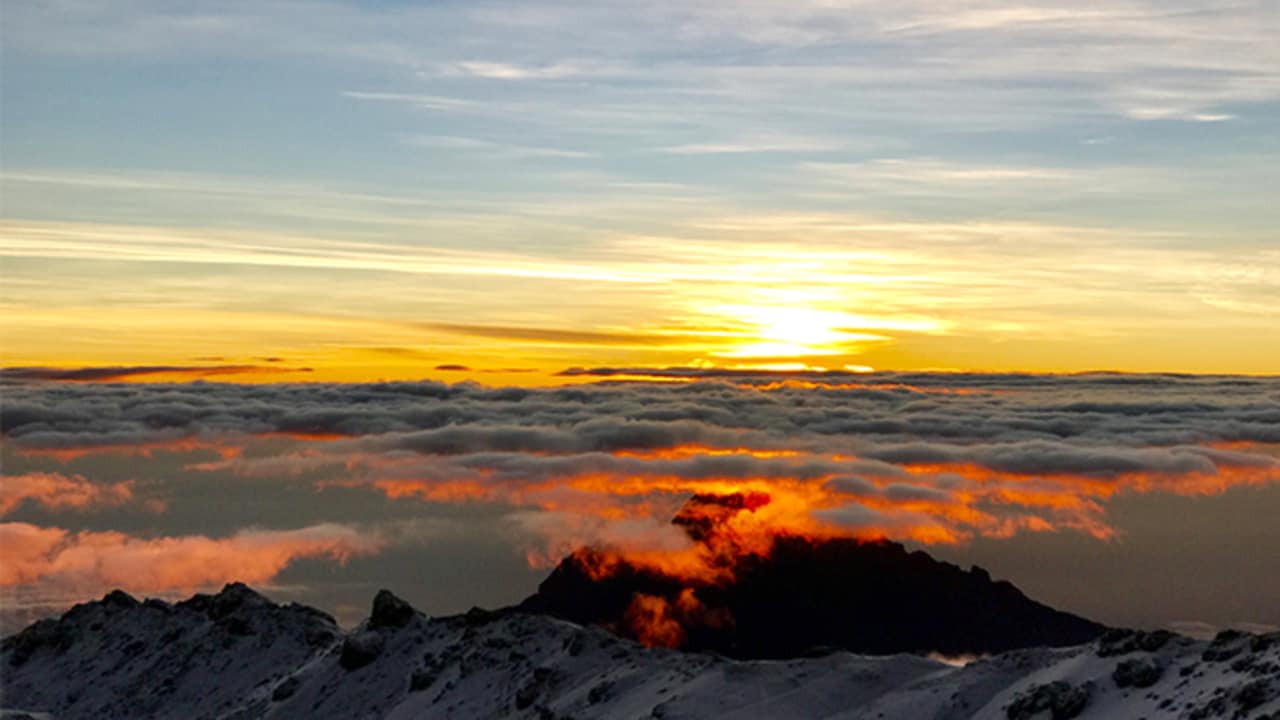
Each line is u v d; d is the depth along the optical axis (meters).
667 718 176.75
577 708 197.12
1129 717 145.62
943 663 181.00
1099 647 162.75
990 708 161.88
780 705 174.50
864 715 169.25
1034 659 169.62
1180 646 155.50
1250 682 135.12
